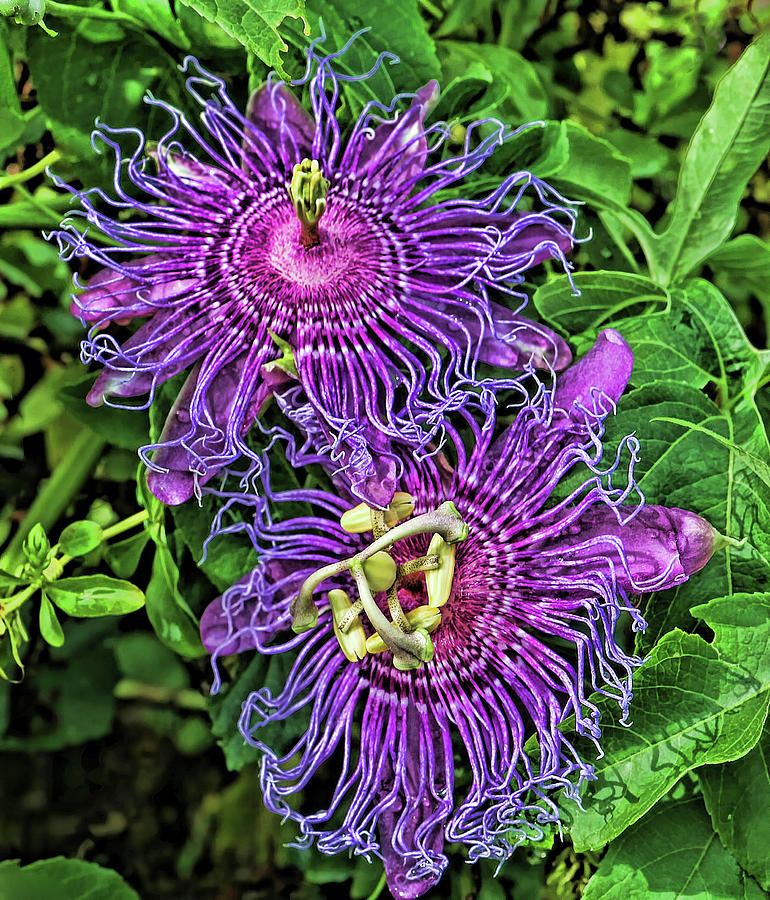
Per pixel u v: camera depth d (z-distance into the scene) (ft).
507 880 1.26
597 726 1.11
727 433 1.15
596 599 1.11
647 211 1.39
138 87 1.17
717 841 1.16
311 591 1.10
